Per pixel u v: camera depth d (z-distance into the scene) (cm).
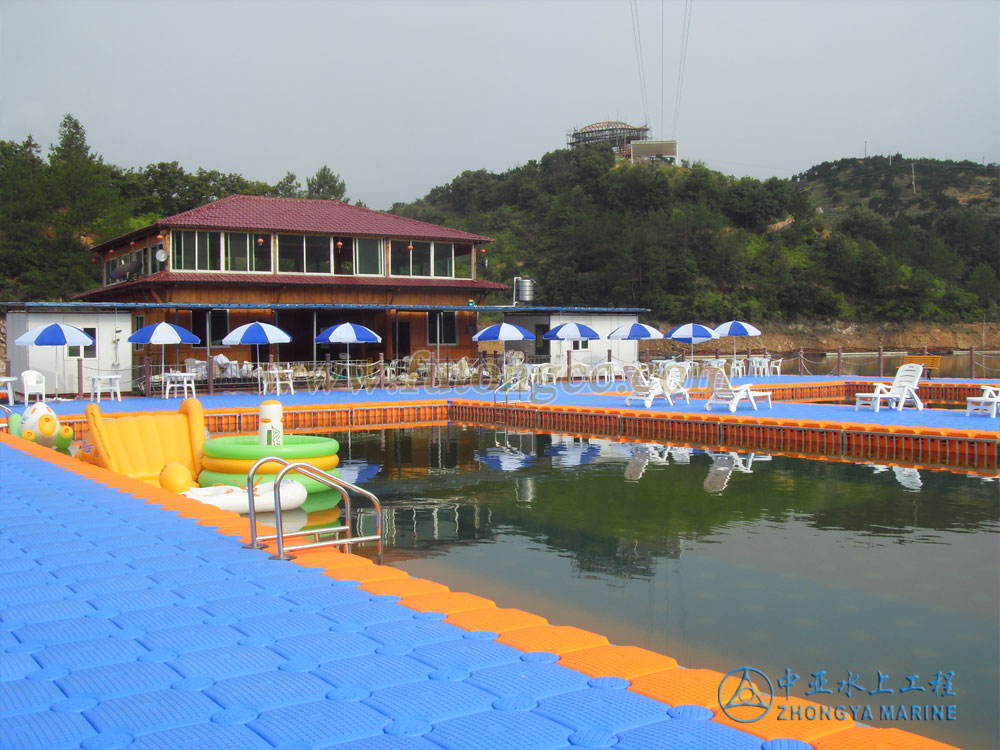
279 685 373
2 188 5316
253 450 1326
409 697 358
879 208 11081
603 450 1831
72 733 321
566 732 320
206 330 3050
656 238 7475
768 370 3562
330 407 2291
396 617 481
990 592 801
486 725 328
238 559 630
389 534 1076
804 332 7556
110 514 814
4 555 639
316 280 3247
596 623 731
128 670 393
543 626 470
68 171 5406
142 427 1404
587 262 7744
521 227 8625
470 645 431
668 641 685
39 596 527
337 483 700
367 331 2634
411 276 3547
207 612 492
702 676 392
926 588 815
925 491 1300
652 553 964
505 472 1552
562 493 1338
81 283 5094
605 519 1145
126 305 2756
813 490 1325
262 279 3139
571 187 8831
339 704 351
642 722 331
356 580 573
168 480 1207
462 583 854
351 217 3647
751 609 762
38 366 2661
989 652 656
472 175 10575
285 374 2823
